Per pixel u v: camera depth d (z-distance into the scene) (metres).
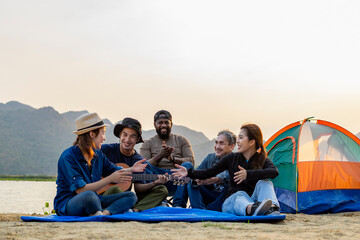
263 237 3.52
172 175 5.82
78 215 4.91
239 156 5.49
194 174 5.63
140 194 6.02
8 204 21.06
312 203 7.16
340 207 7.22
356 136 7.93
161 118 7.48
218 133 6.41
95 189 4.90
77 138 5.15
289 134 7.97
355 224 4.88
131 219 4.69
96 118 5.20
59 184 5.11
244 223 4.55
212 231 3.90
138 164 5.04
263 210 4.79
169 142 7.59
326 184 7.38
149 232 3.79
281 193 7.72
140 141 6.28
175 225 4.34
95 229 3.96
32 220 4.74
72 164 4.95
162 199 5.94
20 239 3.35
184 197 6.39
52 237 3.47
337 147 7.80
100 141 5.28
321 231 4.03
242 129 5.41
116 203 5.13
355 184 7.50
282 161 7.82
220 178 6.06
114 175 4.93
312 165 7.47
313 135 7.78
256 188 5.22
